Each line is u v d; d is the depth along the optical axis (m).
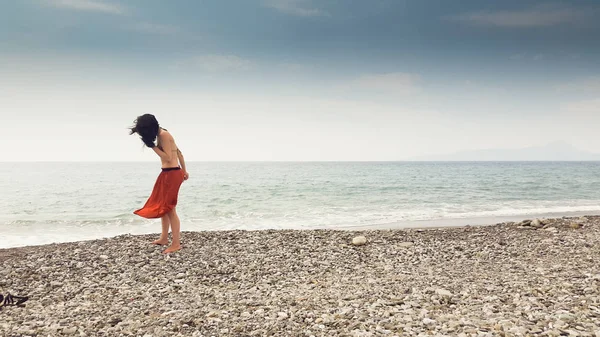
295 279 7.56
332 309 5.69
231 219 17.88
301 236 11.43
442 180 49.38
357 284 7.19
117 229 15.06
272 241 10.70
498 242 11.02
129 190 32.91
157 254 9.16
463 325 4.90
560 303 5.73
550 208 21.88
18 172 74.19
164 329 4.99
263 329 4.98
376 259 9.14
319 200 25.58
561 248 10.20
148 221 16.92
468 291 6.61
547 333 4.57
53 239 13.16
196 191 31.59
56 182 43.38
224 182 43.16
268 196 27.75
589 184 42.75
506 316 5.22
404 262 8.91
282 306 5.92
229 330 4.97
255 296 6.48
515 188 36.50
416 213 19.70
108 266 8.24
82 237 13.53
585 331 4.63
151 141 8.90
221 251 9.55
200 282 7.33
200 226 15.98
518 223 14.22
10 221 16.73
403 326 4.92
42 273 7.79
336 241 10.84
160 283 7.24
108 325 5.17
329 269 8.27
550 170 98.81
